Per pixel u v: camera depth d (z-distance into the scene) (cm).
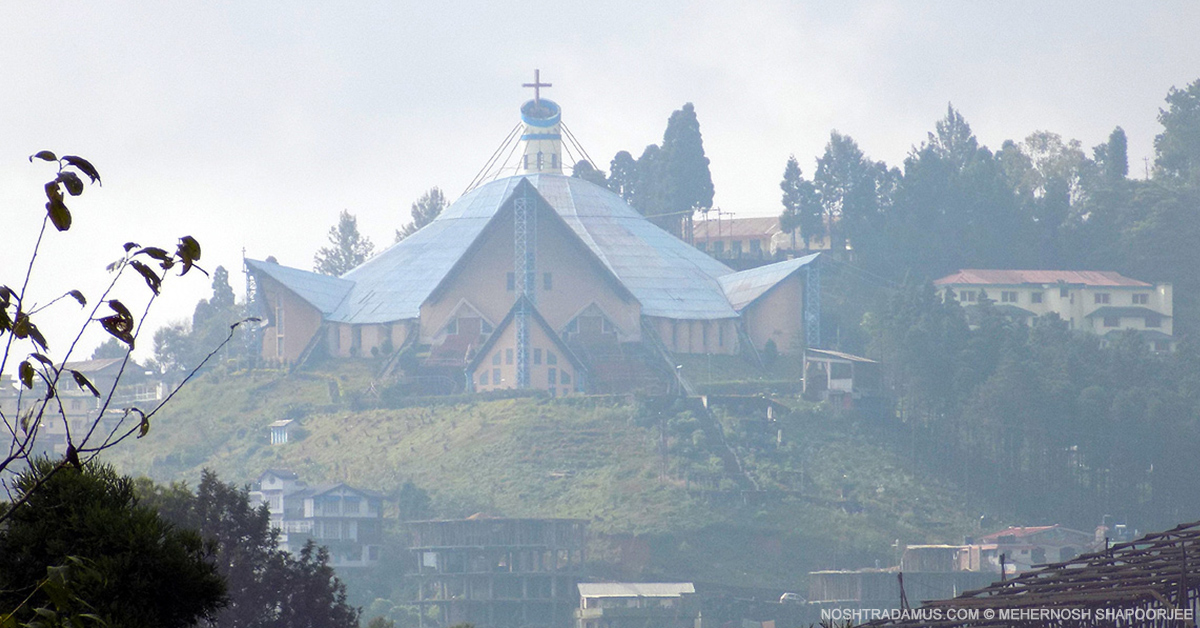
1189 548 14625
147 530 7806
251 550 19350
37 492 7812
